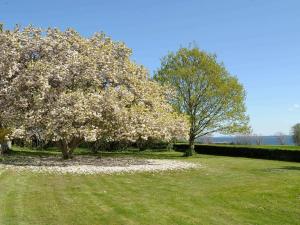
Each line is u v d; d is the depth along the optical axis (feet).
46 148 153.79
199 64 133.80
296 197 45.68
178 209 41.06
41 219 36.17
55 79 87.81
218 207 42.11
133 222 35.65
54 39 97.04
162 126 94.17
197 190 53.52
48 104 84.48
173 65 138.51
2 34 91.20
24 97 87.45
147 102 100.27
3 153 114.42
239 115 133.90
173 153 149.59
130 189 53.67
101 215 38.06
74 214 38.24
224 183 60.80
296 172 78.07
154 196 48.34
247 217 37.88
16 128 86.38
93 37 104.63
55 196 47.16
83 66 90.48
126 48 104.94
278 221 36.37
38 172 69.21
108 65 96.07
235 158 122.21
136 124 90.99
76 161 92.73
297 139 190.49
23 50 93.56
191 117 133.90
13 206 40.98
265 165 94.68
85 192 50.39
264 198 45.83
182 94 135.23
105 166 82.28
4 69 89.76
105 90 87.97
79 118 81.87
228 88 131.13
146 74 111.45
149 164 89.71
